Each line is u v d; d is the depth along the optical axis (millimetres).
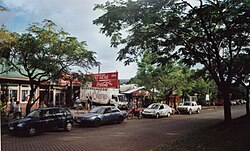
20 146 12031
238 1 12852
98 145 12320
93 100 36469
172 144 11211
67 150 11227
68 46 18938
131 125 21172
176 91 39844
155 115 28281
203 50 16234
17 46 17500
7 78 26219
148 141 13375
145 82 37812
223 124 16750
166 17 13477
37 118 15734
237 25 13602
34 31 18375
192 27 15266
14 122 15180
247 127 15453
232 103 66688
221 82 17094
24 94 30031
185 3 13008
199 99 59625
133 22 12453
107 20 12031
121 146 12062
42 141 13398
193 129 18297
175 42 14906
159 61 16281
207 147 10164
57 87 35875
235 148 9898
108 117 21156
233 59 17156
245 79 24062
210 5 12750
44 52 18531
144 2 12031
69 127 17531
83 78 21266
